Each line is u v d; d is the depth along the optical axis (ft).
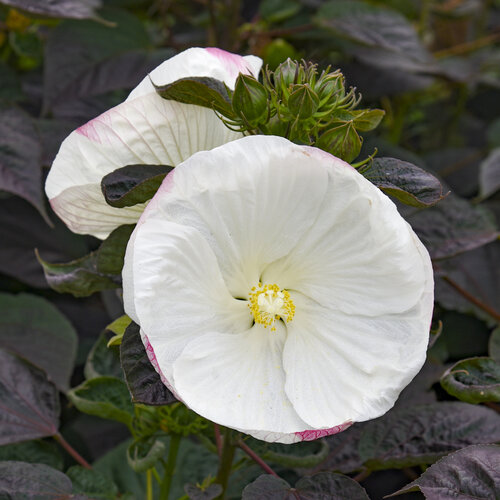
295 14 5.95
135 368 3.37
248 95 3.42
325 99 3.50
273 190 3.36
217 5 5.51
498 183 4.90
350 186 3.35
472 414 4.04
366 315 3.44
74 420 4.92
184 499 4.09
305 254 3.46
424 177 3.50
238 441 3.80
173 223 3.30
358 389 3.40
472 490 3.46
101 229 3.69
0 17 5.29
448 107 7.13
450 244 4.18
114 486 4.00
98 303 5.27
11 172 4.41
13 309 4.77
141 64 5.02
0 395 4.07
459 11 6.41
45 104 4.91
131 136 3.51
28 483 3.76
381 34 5.09
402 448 4.00
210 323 3.41
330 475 3.63
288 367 3.44
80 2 4.56
